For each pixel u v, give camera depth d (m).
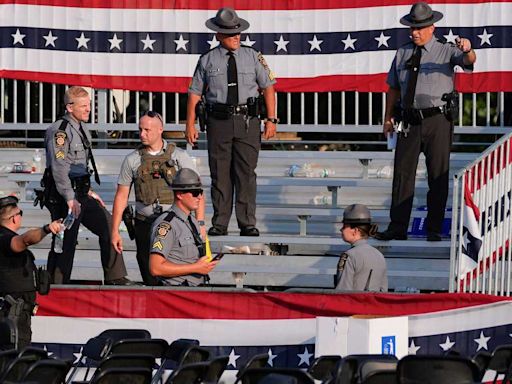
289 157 44.53
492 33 43.69
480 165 35.84
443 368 25.80
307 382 24.73
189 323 35.09
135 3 44.91
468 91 43.94
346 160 44.81
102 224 37.09
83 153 37.03
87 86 45.09
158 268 33.56
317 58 44.56
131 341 30.12
